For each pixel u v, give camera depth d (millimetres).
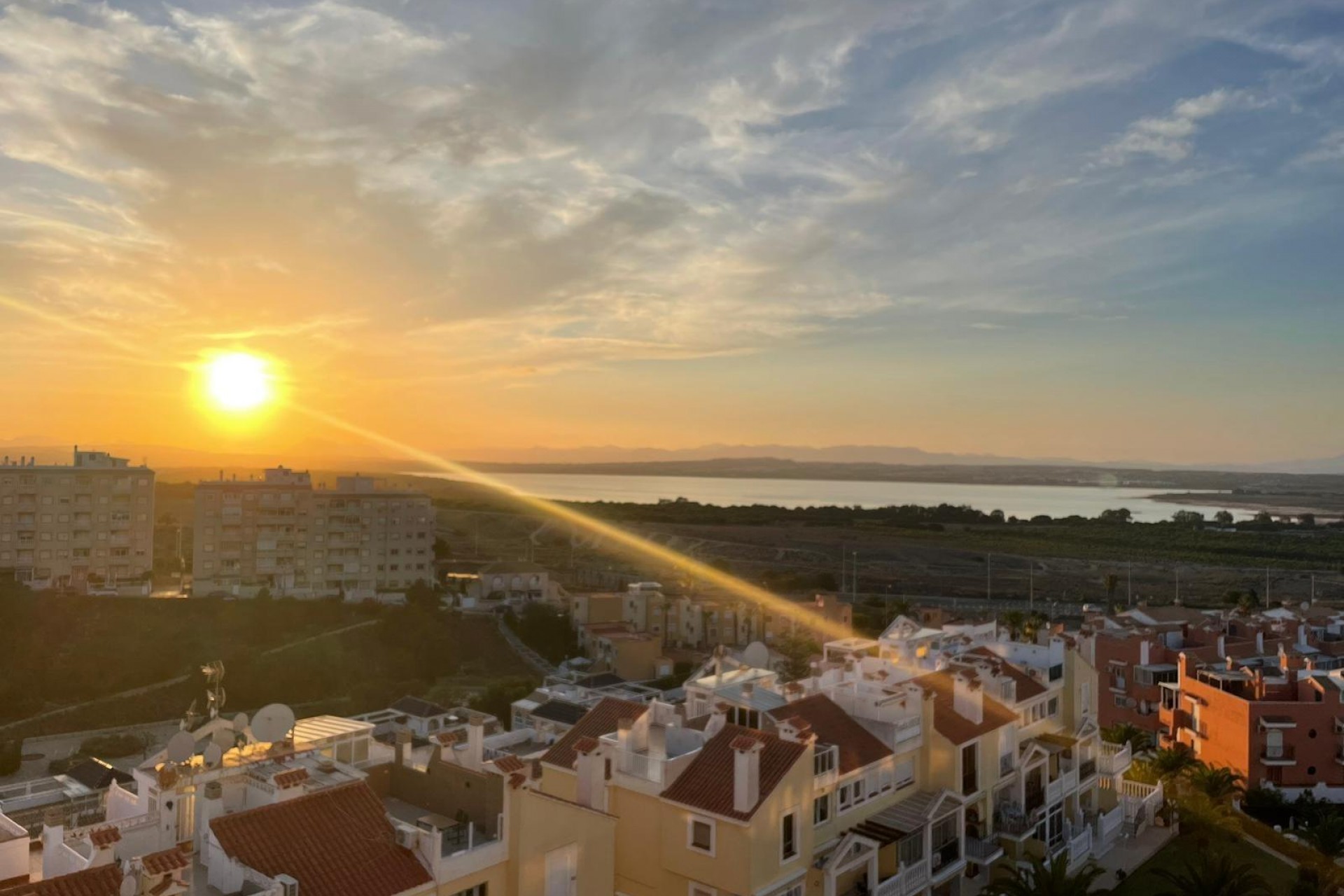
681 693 102750
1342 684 74500
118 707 113750
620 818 39969
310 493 169125
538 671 139875
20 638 120188
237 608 140750
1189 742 81250
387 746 39938
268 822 28984
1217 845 60094
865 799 43500
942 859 46156
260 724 35219
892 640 68688
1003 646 64625
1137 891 52625
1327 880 53500
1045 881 42719
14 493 148750
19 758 97312
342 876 28141
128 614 133000
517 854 31297
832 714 46781
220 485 162750
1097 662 93250
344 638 136500
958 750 47312
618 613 153625
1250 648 99125
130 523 158750
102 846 26281
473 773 34250
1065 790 56375
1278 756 73312
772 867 36844
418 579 176000
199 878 28109
